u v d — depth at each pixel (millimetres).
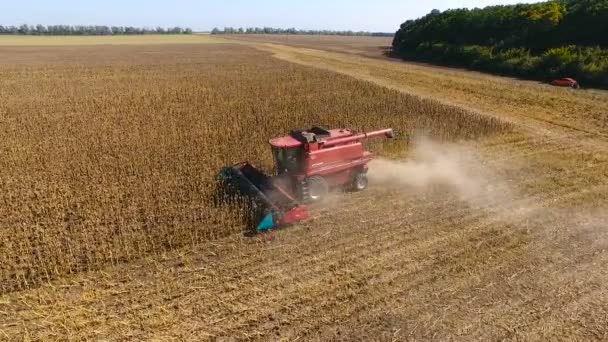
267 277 8430
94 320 7230
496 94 27656
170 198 11617
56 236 9797
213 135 17812
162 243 9484
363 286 8156
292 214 10086
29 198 11812
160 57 66062
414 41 65250
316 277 8414
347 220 10766
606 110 22344
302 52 75688
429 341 6805
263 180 11891
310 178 11461
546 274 8508
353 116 20922
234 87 31719
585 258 9062
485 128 18500
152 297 7836
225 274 8531
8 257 9000
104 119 21078
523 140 17516
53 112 23031
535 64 36719
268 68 45688
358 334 6945
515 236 9969
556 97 26000
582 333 6965
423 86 32062
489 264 8852
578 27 38375
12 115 22312
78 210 10984
